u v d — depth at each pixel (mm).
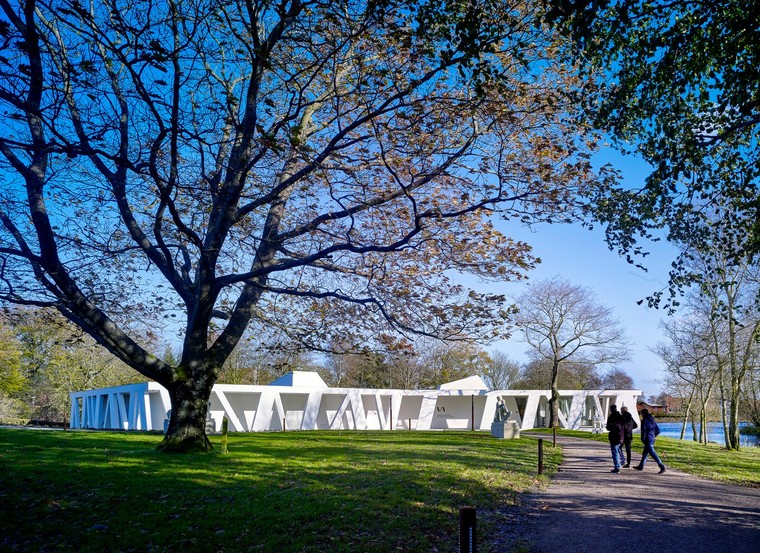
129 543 7422
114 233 16281
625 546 8195
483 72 10523
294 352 18016
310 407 41562
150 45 9516
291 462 14812
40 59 11109
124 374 56250
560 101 13180
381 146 12289
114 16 10305
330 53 11812
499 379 79938
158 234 15008
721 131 11336
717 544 8297
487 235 14305
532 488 13320
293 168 15172
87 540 7484
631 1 9570
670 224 11820
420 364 63906
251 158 14273
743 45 9758
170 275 16312
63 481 10531
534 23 10109
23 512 8500
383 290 15320
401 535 8359
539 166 13344
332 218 14867
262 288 15758
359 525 8742
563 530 9188
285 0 10922
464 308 14297
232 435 27750
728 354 33312
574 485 13992
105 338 14516
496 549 8109
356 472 13570
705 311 32156
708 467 18844
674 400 62375
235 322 16609
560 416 48625
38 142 13820
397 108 12562
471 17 10062
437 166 13898
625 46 10672
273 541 7688
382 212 15664
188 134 11523
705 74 10906
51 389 55500
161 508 9039
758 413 44000
